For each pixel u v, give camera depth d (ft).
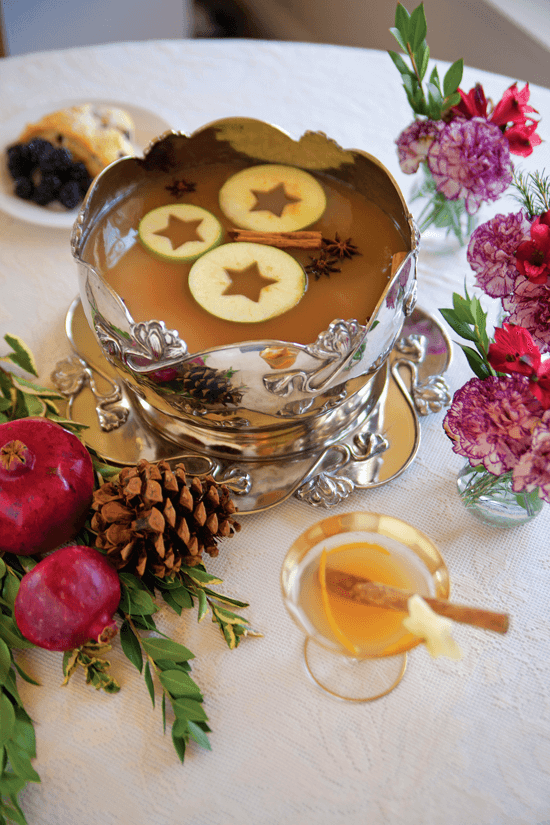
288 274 2.08
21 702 1.79
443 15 4.33
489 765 1.74
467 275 2.39
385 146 2.62
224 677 1.82
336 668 1.83
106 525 1.81
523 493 1.84
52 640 1.73
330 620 1.69
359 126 2.66
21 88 2.74
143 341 1.81
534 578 1.94
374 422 2.09
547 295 1.83
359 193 2.27
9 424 1.87
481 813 1.70
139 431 2.07
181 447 2.04
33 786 1.72
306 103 2.72
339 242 2.16
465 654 1.85
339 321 1.80
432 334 2.25
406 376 2.18
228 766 1.74
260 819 1.70
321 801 1.71
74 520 1.86
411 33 2.17
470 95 2.25
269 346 1.76
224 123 2.23
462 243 2.43
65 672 1.77
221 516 1.85
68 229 2.47
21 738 1.71
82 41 5.01
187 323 2.01
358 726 1.77
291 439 2.04
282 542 1.97
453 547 1.97
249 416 1.91
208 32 5.93
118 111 2.60
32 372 2.12
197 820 1.70
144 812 1.70
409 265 1.90
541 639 1.87
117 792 1.72
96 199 2.16
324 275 2.12
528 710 1.80
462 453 1.74
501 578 1.93
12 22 4.69
